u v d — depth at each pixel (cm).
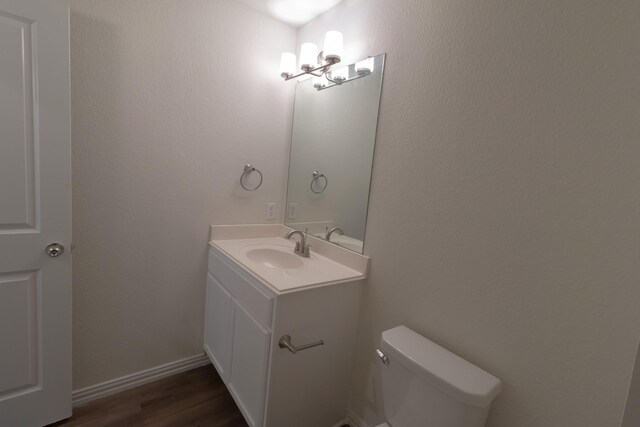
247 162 195
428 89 123
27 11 116
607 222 81
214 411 163
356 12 159
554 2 89
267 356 126
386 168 141
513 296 100
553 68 90
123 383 171
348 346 152
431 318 123
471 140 110
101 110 146
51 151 127
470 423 96
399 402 115
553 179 90
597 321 83
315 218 184
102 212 153
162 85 160
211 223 187
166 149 166
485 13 105
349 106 161
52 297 136
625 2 77
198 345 194
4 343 128
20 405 135
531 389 96
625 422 52
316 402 145
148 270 170
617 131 79
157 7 155
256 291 134
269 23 191
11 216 123
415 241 129
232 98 183
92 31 140
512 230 100
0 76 115
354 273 150
